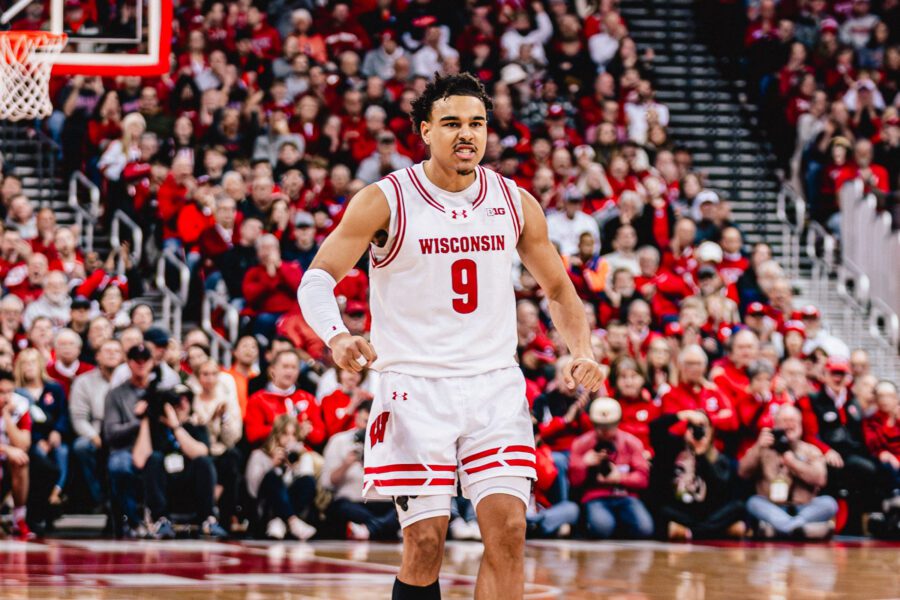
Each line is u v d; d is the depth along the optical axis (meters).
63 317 19.28
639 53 29.73
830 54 28.72
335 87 25.64
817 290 25.28
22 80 17.14
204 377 17.38
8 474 16.91
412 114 7.34
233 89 24.66
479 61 27.02
